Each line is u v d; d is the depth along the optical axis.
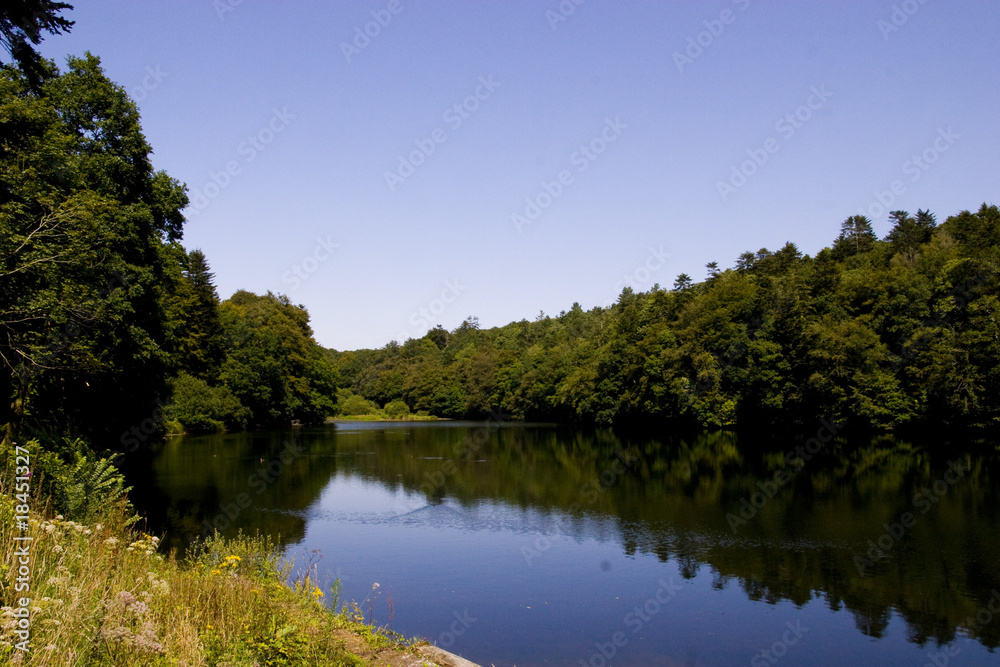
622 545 14.91
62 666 4.45
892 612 10.66
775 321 44.75
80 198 12.82
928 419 37.25
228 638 5.71
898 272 42.12
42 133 11.15
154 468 26.95
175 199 21.80
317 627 6.72
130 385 22.22
